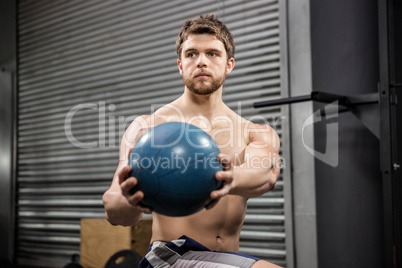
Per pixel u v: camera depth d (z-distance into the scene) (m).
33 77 5.25
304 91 3.18
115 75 4.42
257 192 1.30
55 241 4.85
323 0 3.20
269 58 3.38
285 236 3.18
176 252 1.46
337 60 3.16
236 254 1.42
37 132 5.16
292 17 3.27
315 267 3.03
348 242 3.02
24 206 5.27
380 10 2.59
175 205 1.10
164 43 4.07
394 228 2.51
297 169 3.16
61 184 4.84
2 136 5.54
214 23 1.50
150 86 4.14
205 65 1.45
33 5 5.33
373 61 3.08
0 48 5.65
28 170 5.25
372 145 2.98
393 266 2.49
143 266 1.50
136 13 4.30
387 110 2.55
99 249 3.54
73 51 4.83
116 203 1.28
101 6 4.61
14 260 5.27
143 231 3.45
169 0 4.06
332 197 3.07
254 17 3.48
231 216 1.53
